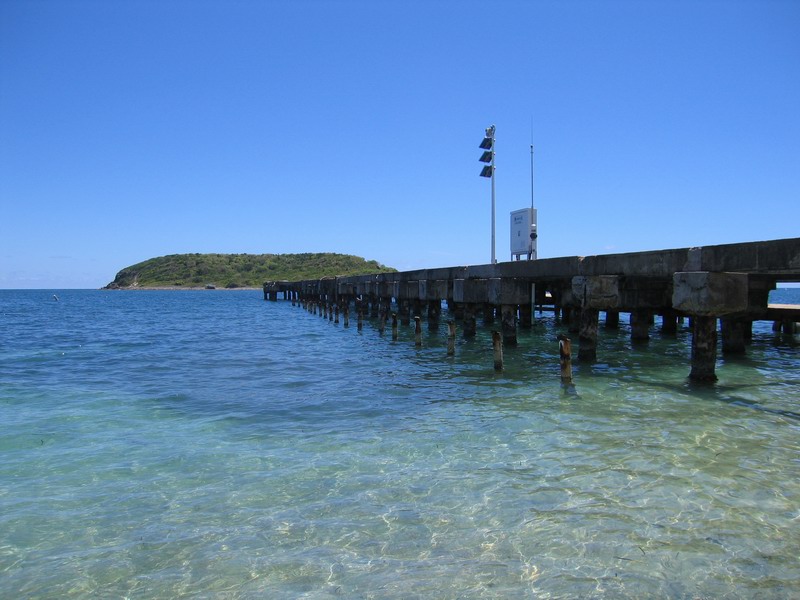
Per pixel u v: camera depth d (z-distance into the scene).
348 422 10.45
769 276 16.06
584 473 7.50
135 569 5.47
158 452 8.91
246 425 10.45
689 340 21.27
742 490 6.89
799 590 4.94
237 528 6.23
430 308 25.56
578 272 15.02
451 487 7.17
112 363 19.41
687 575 5.18
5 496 7.21
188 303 86.94
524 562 5.43
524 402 11.49
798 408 10.69
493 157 29.47
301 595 5.00
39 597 5.06
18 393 13.88
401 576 5.25
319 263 184.62
